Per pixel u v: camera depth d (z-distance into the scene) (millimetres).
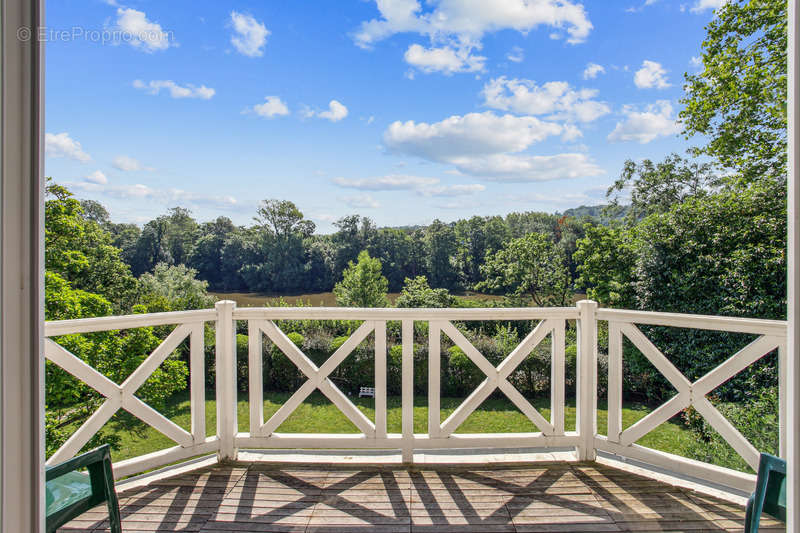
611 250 11172
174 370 5801
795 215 824
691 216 8156
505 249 15875
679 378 2262
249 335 2557
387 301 15977
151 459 2299
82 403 5066
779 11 8211
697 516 1994
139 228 20391
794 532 826
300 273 26266
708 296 7668
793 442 827
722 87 9180
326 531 1896
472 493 2197
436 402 2531
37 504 799
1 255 747
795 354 825
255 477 2350
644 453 2371
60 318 5547
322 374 2529
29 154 777
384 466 2475
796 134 817
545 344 7281
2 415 752
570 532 1879
